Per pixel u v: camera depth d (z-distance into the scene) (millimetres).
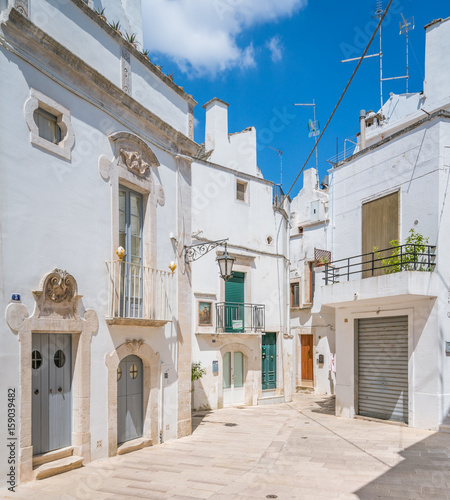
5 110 7203
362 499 6555
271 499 6574
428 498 6582
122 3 12516
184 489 7043
